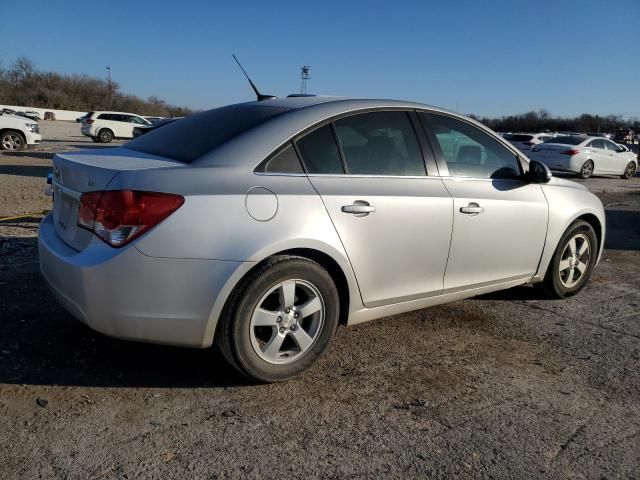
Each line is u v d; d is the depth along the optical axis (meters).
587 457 2.70
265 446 2.68
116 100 89.81
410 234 3.60
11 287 4.59
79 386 3.15
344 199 3.32
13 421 2.77
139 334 2.91
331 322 3.35
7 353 3.46
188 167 3.01
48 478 2.38
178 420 2.86
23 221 7.32
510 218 4.21
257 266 3.03
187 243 2.86
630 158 20.19
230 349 3.05
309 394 3.18
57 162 3.48
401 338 4.04
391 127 3.74
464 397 3.23
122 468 2.46
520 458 2.67
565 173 20.83
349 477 2.48
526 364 3.71
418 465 2.59
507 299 5.04
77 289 2.90
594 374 3.60
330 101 3.63
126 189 2.83
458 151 4.07
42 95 81.44
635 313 4.81
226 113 3.71
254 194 3.04
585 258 5.09
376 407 3.07
